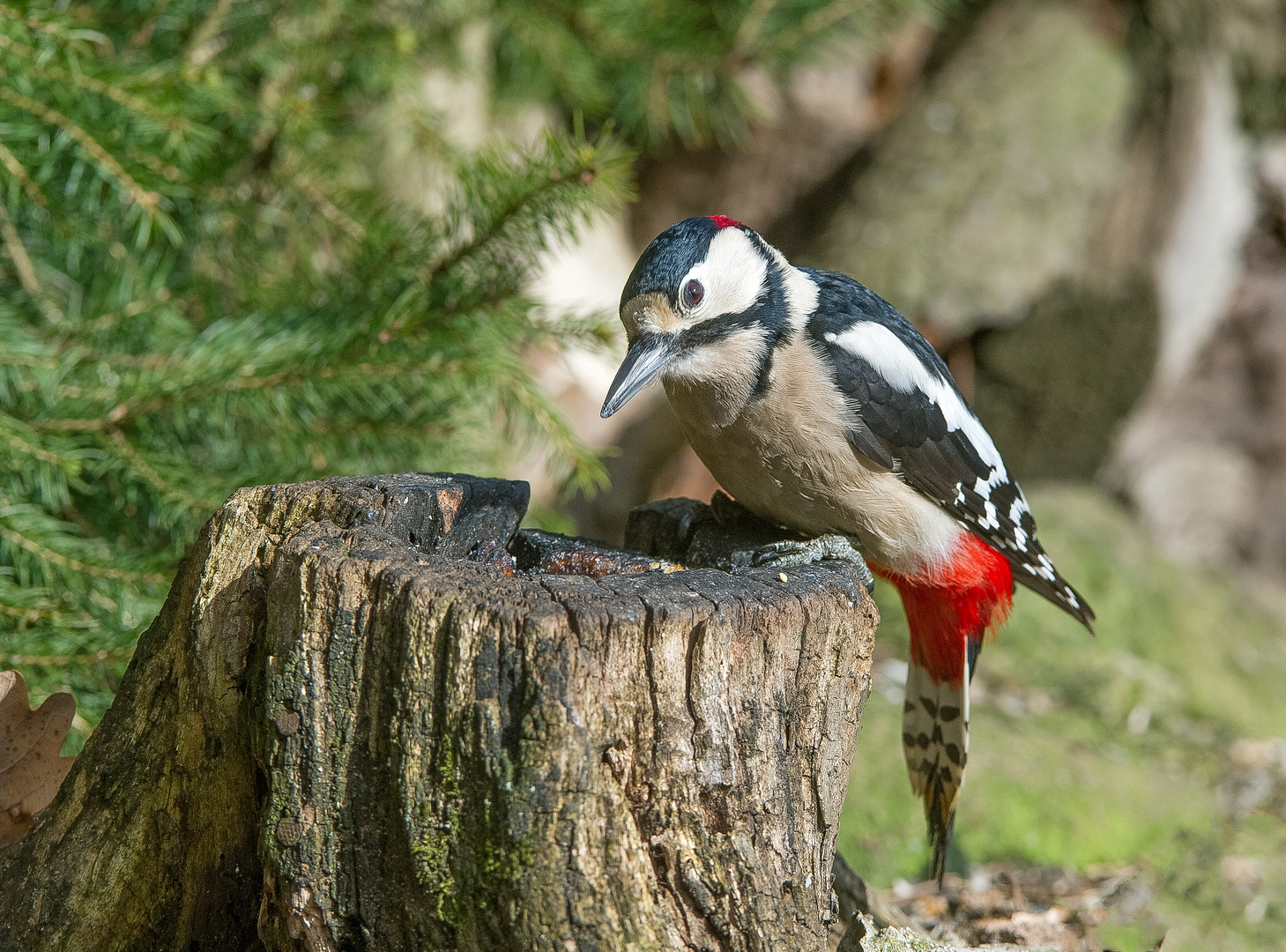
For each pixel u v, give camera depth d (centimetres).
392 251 714
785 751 401
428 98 1081
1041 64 1327
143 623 603
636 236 1534
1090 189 1241
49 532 603
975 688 1127
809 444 564
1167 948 683
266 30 809
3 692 459
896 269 1215
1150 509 1516
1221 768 1039
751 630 387
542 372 1227
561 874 368
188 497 634
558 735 364
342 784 381
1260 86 1312
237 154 789
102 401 628
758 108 998
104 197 716
